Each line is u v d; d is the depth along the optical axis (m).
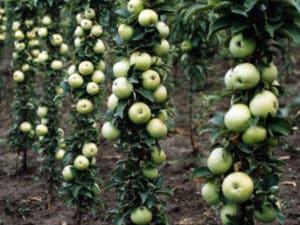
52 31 3.33
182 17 3.66
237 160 1.35
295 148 3.86
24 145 3.78
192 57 3.91
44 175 3.70
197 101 5.30
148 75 1.86
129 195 1.98
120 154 4.15
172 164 3.83
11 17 4.21
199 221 2.90
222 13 1.34
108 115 1.94
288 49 5.48
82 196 2.69
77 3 2.67
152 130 1.89
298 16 1.29
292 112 3.95
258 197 1.33
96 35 2.63
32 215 3.11
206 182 1.41
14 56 3.80
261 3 1.25
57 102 3.30
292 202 3.01
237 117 1.29
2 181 3.66
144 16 1.83
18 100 3.79
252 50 1.30
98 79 2.63
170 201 3.19
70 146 2.67
